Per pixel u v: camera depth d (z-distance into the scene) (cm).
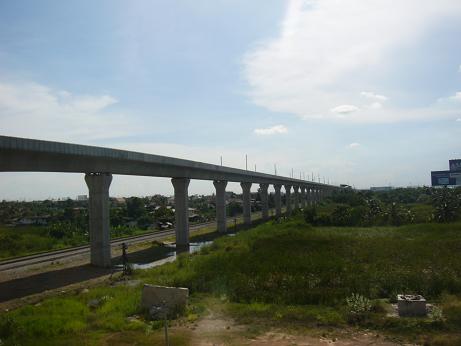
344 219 8056
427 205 10756
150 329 1906
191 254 4547
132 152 4609
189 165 6084
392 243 4384
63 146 3597
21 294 2955
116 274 3703
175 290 2230
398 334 1755
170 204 18012
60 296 2769
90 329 1961
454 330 1769
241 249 4381
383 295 2386
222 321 2008
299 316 2020
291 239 4875
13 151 3259
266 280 2684
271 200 18912
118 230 8088
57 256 4838
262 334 1805
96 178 4275
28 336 1848
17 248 5578
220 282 2733
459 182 14300
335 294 2322
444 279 2480
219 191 7756
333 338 1734
